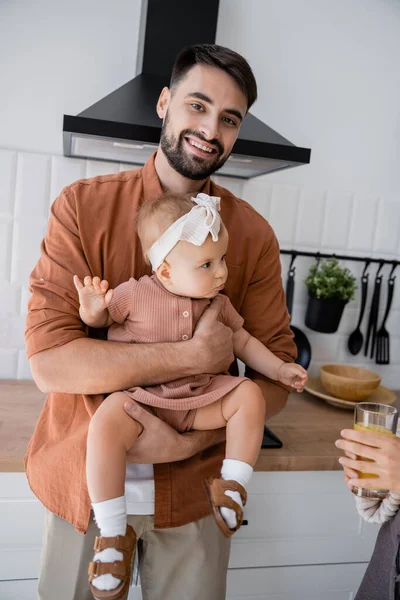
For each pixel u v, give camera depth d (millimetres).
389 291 2066
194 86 1092
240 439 1020
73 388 1033
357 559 1587
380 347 2105
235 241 1261
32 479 1121
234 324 1188
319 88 1908
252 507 1483
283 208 1949
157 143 1311
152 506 1088
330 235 2016
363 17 1911
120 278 1155
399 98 1997
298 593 1564
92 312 1021
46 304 1077
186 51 1124
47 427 1153
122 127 1286
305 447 1491
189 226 1020
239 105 1122
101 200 1163
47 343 1051
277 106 1878
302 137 1924
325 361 2082
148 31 1598
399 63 1976
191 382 1061
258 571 1527
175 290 1062
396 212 2064
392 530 1073
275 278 1316
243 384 1060
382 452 1022
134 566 1323
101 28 1702
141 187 1208
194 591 1125
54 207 1168
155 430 1001
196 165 1139
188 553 1121
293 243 1983
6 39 1640
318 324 1960
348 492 1541
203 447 1072
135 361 1024
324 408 1826
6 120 1680
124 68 1737
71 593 1084
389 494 1066
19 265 1759
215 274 1053
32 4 1641
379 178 2027
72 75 1703
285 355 1271
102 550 895
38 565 1389
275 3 1812
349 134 1968
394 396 1848
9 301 1771
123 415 984
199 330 1059
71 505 1057
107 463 944
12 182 1715
